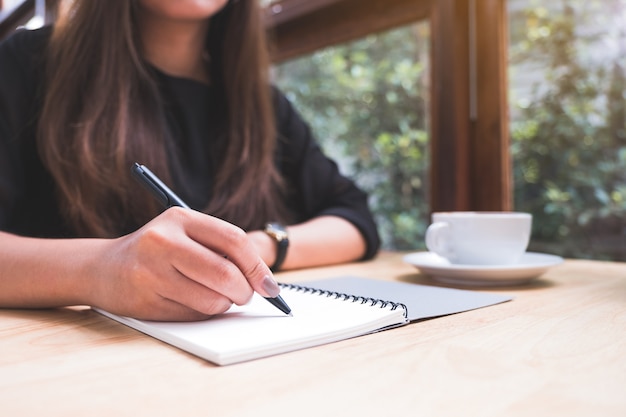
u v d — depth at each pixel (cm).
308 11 145
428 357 35
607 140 106
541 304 54
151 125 90
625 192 103
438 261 79
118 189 84
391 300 55
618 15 104
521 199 119
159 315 43
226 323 42
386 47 138
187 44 106
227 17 107
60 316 49
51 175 87
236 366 33
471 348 37
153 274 42
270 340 36
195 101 104
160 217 46
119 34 89
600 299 57
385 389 29
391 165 140
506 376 31
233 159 100
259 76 108
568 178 111
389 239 141
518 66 118
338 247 91
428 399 27
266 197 102
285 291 57
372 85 143
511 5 118
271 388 29
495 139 119
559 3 111
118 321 47
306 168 115
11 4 204
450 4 120
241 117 104
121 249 47
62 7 90
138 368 33
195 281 42
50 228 89
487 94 120
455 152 121
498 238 69
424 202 132
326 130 156
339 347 38
